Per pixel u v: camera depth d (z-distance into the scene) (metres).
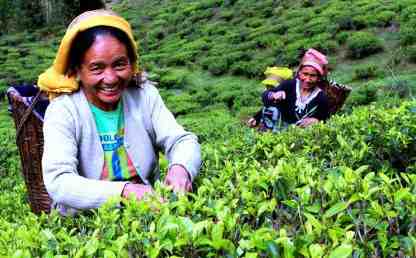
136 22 26.56
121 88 2.38
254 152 3.30
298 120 5.30
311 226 1.61
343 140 2.99
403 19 16.02
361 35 15.32
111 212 1.92
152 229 1.63
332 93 5.69
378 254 1.63
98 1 25.98
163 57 20.34
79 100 2.41
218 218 1.70
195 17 24.36
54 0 28.28
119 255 1.55
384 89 11.75
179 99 15.16
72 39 2.29
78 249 1.63
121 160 2.49
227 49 19.03
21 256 1.59
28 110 2.64
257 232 1.53
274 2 22.77
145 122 2.54
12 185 7.76
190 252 1.56
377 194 1.82
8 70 20.67
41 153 2.69
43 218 2.13
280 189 2.00
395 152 3.27
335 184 1.87
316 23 17.81
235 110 13.71
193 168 2.38
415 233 1.64
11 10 29.14
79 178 2.23
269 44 18.00
